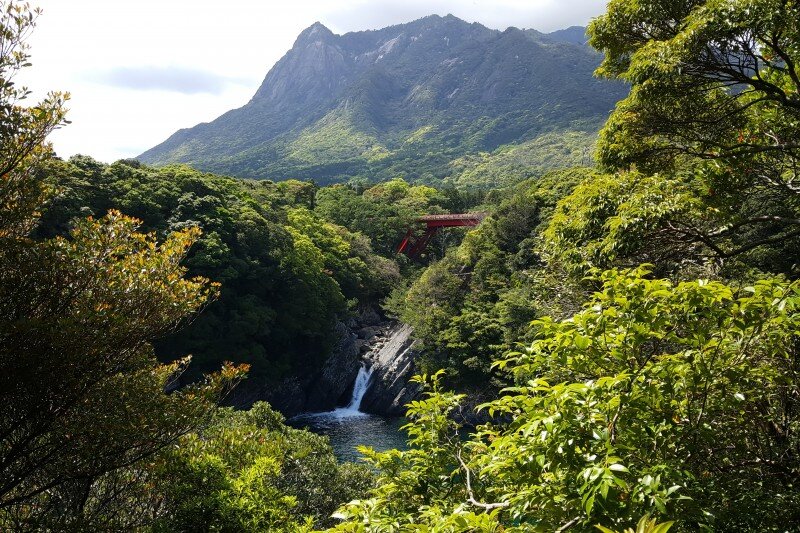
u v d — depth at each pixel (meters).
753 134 9.50
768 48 7.80
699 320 3.50
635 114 9.05
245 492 9.70
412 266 70.50
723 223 8.17
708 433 3.35
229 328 37.66
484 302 39.81
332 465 13.95
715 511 3.54
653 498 2.60
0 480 8.28
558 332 3.66
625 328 3.51
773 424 4.81
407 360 45.47
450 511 3.80
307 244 50.41
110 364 8.96
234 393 38.09
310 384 46.22
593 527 2.72
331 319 48.78
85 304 8.41
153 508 10.66
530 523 3.29
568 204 9.91
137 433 8.88
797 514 3.82
